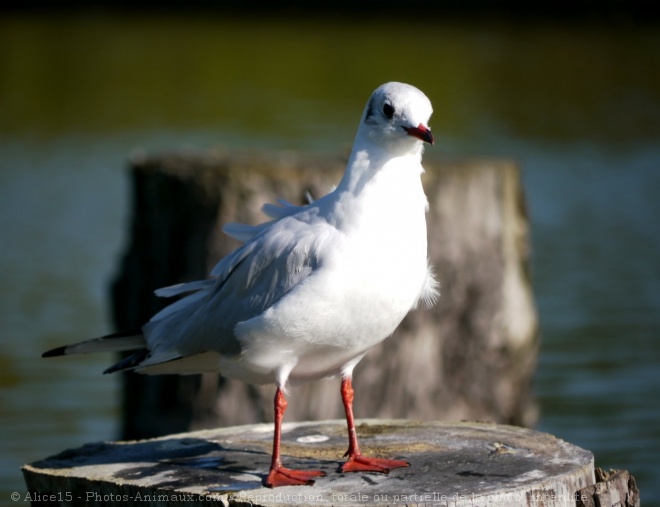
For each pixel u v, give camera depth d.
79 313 17.92
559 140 33.12
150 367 8.01
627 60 49.53
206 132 34.47
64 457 7.78
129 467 7.48
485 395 12.38
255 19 70.50
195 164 12.11
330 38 60.50
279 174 11.80
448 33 61.50
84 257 21.08
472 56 52.62
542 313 17.86
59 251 21.47
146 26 66.75
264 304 7.29
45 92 44.47
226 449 7.88
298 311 7.09
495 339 12.39
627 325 17.23
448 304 12.20
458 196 12.22
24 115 39.19
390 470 7.19
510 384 12.58
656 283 19.30
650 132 34.28
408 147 7.23
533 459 7.27
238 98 42.28
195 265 11.98
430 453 7.53
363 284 7.09
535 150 31.66
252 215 11.81
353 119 36.72
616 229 23.00
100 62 52.66
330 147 30.84
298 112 38.59
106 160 30.84
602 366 15.64
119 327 13.09
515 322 12.62
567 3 67.88
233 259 7.59
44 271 20.14
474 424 8.20
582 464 7.11
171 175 12.05
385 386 12.02
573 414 14.09
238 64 51.84
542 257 21.03
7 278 19.69
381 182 7.21
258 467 7.43
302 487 6.92
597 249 21.52
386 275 7.12
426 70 48.88
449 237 12.20
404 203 7.23
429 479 6.96
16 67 51.09
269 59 53.09
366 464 7.25
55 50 56.38
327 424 8.45
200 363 7.91
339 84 45.72
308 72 49.38
